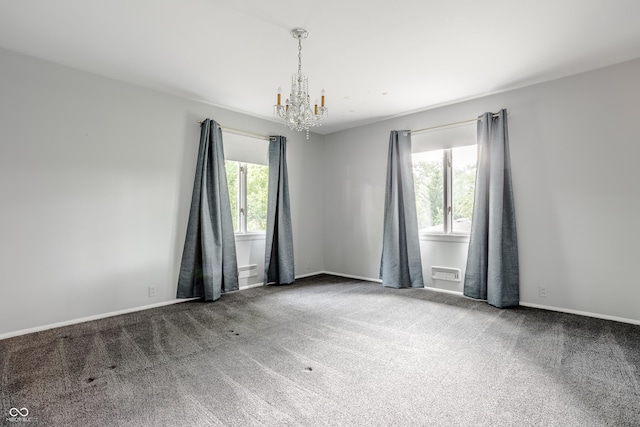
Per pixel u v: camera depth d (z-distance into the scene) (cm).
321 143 573
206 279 393
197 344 268
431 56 295
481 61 305
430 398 190
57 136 308
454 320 324
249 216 476
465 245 418
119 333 292
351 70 324
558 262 345
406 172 459
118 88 346
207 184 407
